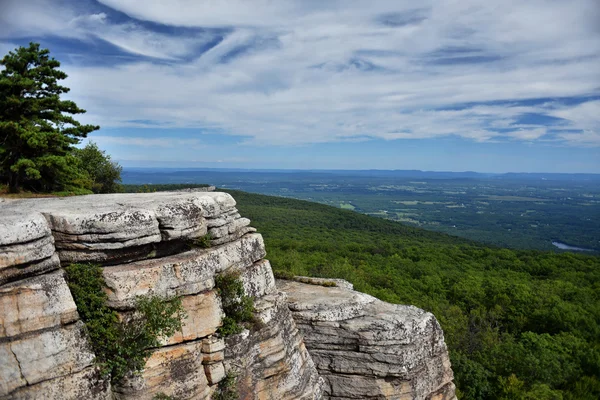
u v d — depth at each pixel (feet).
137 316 41.91
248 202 419.95
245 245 55.36
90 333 39.86
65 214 40.70
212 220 51.78
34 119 75.15
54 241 40.22
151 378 41.68
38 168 74.64
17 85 71.72
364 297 71.26
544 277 195.42
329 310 63.98
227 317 48.78
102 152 123.13
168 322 41.78
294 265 158.51
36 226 37.68
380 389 61.72
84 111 82.33
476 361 108.99
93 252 41.14
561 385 103.35
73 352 37.47
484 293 157.07
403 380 62.44
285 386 53.62
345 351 62.85
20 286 35.29
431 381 65.92
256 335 51.39
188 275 45.29
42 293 36.42
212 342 46.39
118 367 40.29
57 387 36.09
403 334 62.54
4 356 33.76
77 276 40.27
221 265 49.73
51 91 78.89
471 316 138.21
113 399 40.34
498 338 123.44
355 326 62.59
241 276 52.95
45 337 36.01
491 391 95.91
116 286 40.98
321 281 77.30
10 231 35.60
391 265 196.24
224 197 55.83
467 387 95.66
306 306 64.64
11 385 33.76
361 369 62.23
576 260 219.00
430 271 187.42
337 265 166.81
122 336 40.91
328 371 63.52
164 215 45.83
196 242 50.03
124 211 43.09
